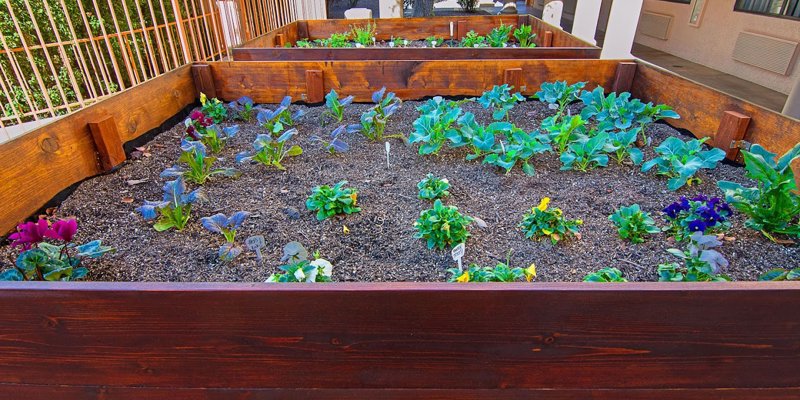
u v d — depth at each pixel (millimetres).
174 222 1552
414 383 967
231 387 981
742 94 5043
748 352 919
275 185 1889
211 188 1858
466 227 1562
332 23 5051
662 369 941
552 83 2787
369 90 2865
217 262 1396
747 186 1820
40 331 895
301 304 858
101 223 1600
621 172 1982
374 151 2227
